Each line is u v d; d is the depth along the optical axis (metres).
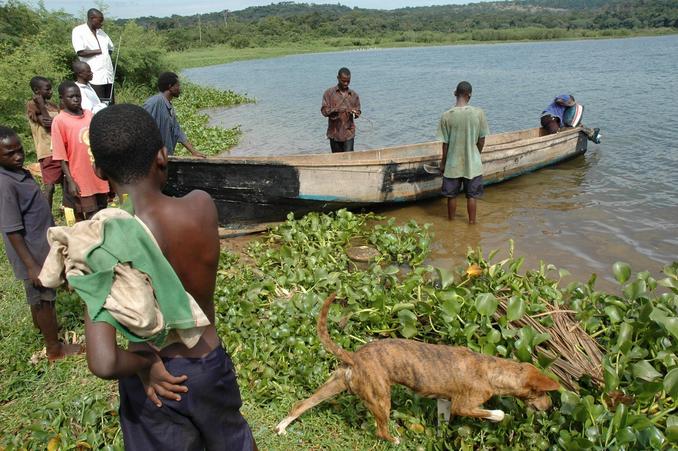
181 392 2.29
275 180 7.84
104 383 4.45
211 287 2.35
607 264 7.04
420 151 11.00
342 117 10.72
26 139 11.93
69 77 18.52
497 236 8.07
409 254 7.32
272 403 4.20
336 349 3.79
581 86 24.50
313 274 5.99
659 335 4.25
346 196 8.55
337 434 3.92
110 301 1.95
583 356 4.31
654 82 24.75
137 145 2.14
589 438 3.49
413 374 3.68
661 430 3.69
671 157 11.97
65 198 6.55
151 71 23.94
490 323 4.46
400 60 49.41
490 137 12.36
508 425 3.75
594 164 11.74
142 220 2.14
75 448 3.75
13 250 4.43
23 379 4.48
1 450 3.67
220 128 16.17
